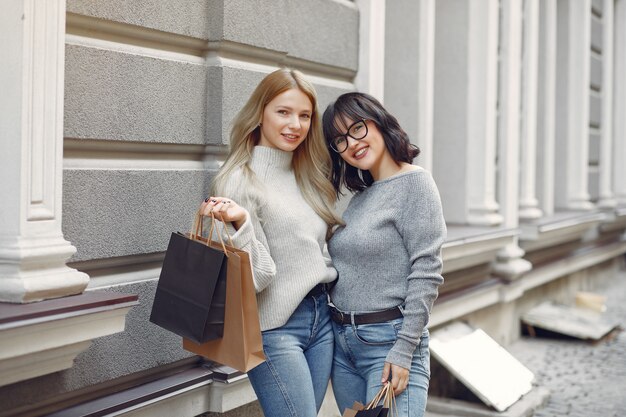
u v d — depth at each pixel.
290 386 2.84
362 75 5.01
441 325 5.94
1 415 2.85
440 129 7.12
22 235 2.75
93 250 3.23
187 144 3.74
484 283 6.63
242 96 3.91
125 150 3.44
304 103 2.92
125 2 3.34
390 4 6.12
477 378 5.48
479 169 6.99
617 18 12.06
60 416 3.05
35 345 2.65
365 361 2.96
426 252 2.87
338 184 3.21
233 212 2.66
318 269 2.90
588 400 5.84
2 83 2.78
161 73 3.54
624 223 11.62
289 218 2.87
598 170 11.12
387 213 2.94
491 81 6.97
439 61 7.11
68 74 3.10
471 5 6.98
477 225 6.95
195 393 3.71
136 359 3.42
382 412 2.70
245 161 2.90
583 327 7.79
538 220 8.26
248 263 2.60
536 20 8.12
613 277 12.02
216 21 3.80
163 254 3.64
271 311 2.84
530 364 6.86
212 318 2.61
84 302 2.77
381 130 3.04
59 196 2.89
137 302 2.97
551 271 8.51
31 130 2.77
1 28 2.78
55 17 2.85
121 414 3.24
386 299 2.95
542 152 9.09
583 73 9.95
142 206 3.46
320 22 4.60
